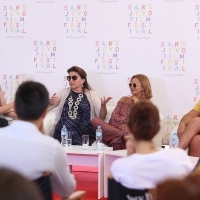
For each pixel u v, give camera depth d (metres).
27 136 2.67
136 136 2.70
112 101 7.62
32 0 7.83
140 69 7.50
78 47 7.72
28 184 1.16
